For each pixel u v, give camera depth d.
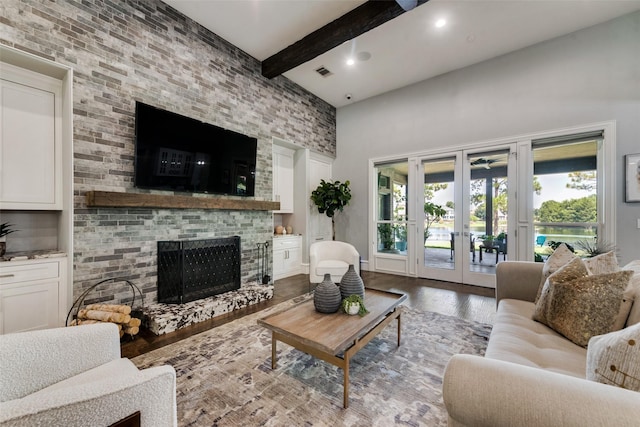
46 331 1.06
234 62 3.65
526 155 3.65
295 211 5.06
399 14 2.79
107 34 2.48
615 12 3.02
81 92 2.32
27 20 2.06
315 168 5.35
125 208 2.59
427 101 4.51
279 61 3.78
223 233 3.48
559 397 0.63
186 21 3.11
